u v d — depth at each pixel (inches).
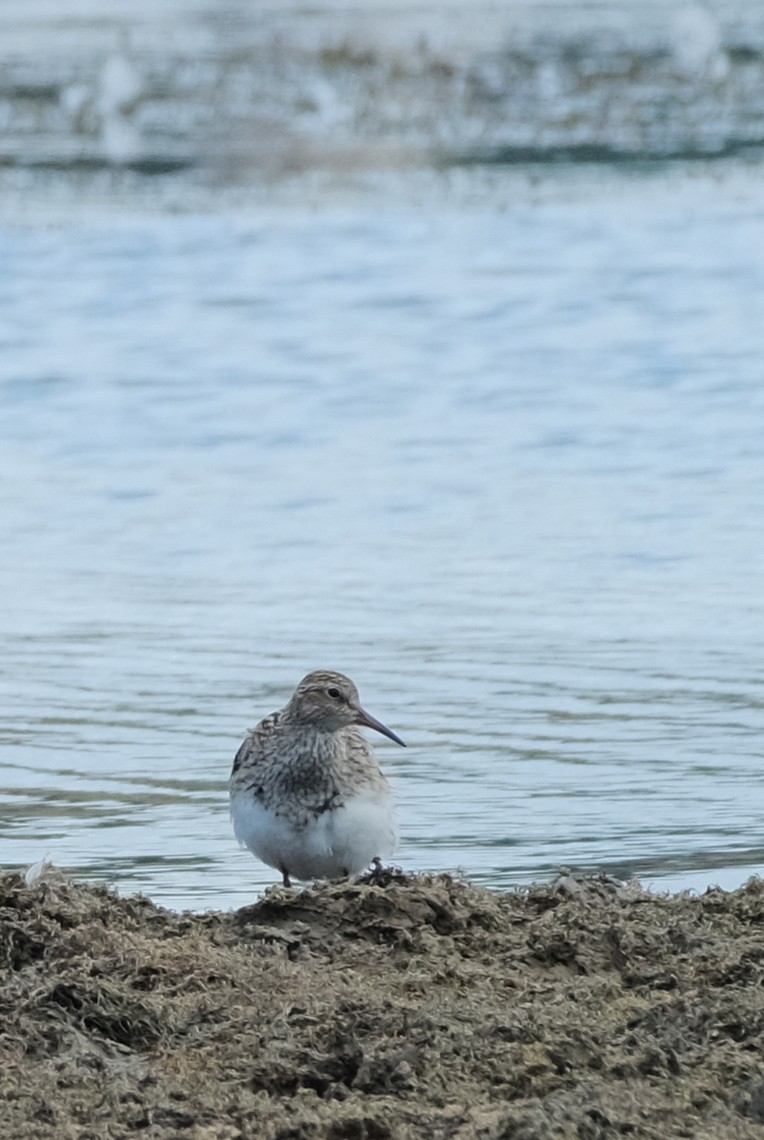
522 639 641.0
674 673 605.0
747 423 884.0
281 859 449.1
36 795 515.8
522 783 515.5
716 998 329.1
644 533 745.0
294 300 1113.4
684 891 404.8
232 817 458.6
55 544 753.0
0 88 1620.3
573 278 1146.7
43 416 925.2
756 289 1112.8
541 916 381.1
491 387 956.0
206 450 873.5
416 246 1218.6
